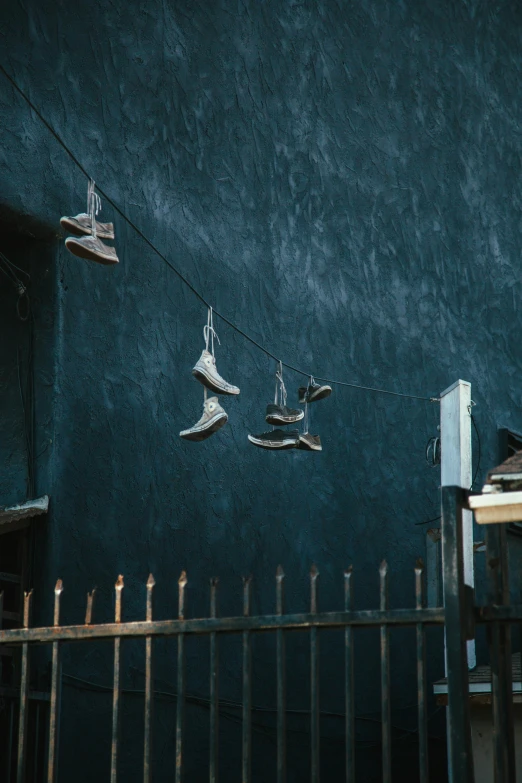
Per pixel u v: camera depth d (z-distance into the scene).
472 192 12.99
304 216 10.84
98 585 8.30
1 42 8.28
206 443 9.42
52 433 8.22
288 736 9.59
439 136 12.70
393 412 11.30
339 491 10.55
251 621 4.51
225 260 9.92
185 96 9.87
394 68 12.32
